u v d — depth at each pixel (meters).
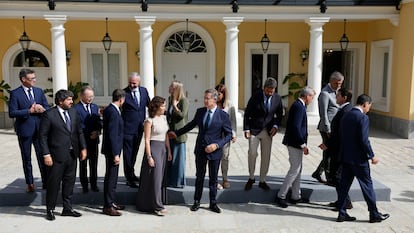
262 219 5.84
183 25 13.87
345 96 5.92
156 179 5.93
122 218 5.87
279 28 14.08
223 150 6.45
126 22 13.75
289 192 6.46
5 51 13.43
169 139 6.44
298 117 5.96
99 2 11.06
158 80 13.99
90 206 6.33
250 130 6.39
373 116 13.72
